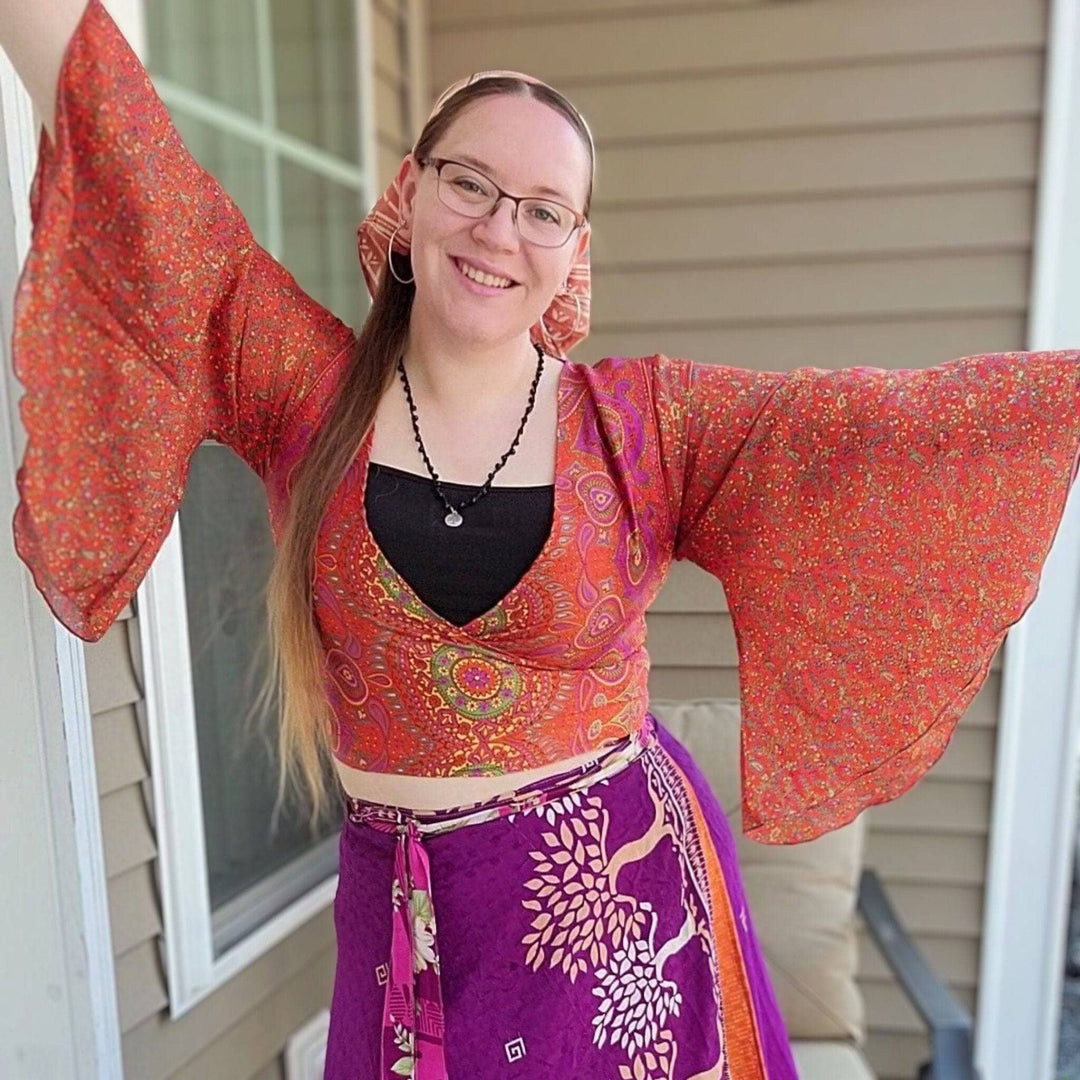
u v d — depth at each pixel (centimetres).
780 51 190
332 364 86
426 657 82
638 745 94
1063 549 176
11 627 95
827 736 95
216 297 83
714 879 96
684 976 90
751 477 87
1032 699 181
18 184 90
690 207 198
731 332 200
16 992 103
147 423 78
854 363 196
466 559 81
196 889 121
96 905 102
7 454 92
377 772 87
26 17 71
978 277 188
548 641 83
